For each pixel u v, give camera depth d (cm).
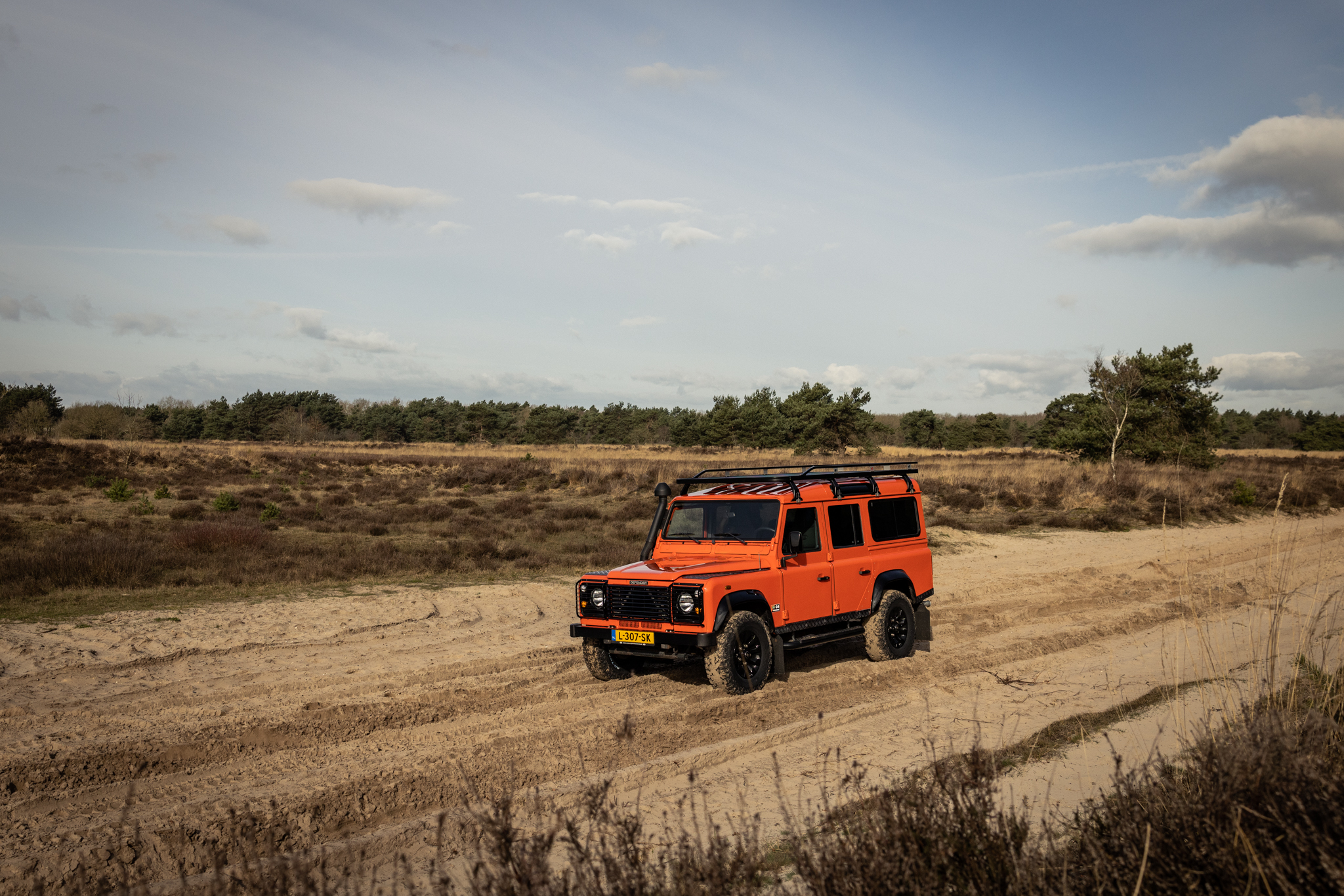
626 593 805
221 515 2453
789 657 959
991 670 878
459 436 12400
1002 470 4009
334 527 2280
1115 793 441
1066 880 317
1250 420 12181
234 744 640
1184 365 4072
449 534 2172
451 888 400
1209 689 747
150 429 8356
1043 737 645
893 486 998
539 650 983
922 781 435
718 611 765
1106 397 4116
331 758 620
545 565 1644
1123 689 775
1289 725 419
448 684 824
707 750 633
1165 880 312
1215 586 1338
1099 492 3006
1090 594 1338
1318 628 989
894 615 939
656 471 4222
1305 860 298
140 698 759
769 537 848
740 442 8194
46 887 428
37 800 536
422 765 599
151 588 1305
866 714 729
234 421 11656
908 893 303
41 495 2981
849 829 357
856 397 6216
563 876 318
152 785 566
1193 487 3123
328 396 13988
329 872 446
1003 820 353
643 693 803
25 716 692
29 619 1070
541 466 4947
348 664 905
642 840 462
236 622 1088
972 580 1503
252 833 480
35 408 7175
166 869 457
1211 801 336
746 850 359
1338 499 3181
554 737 666
